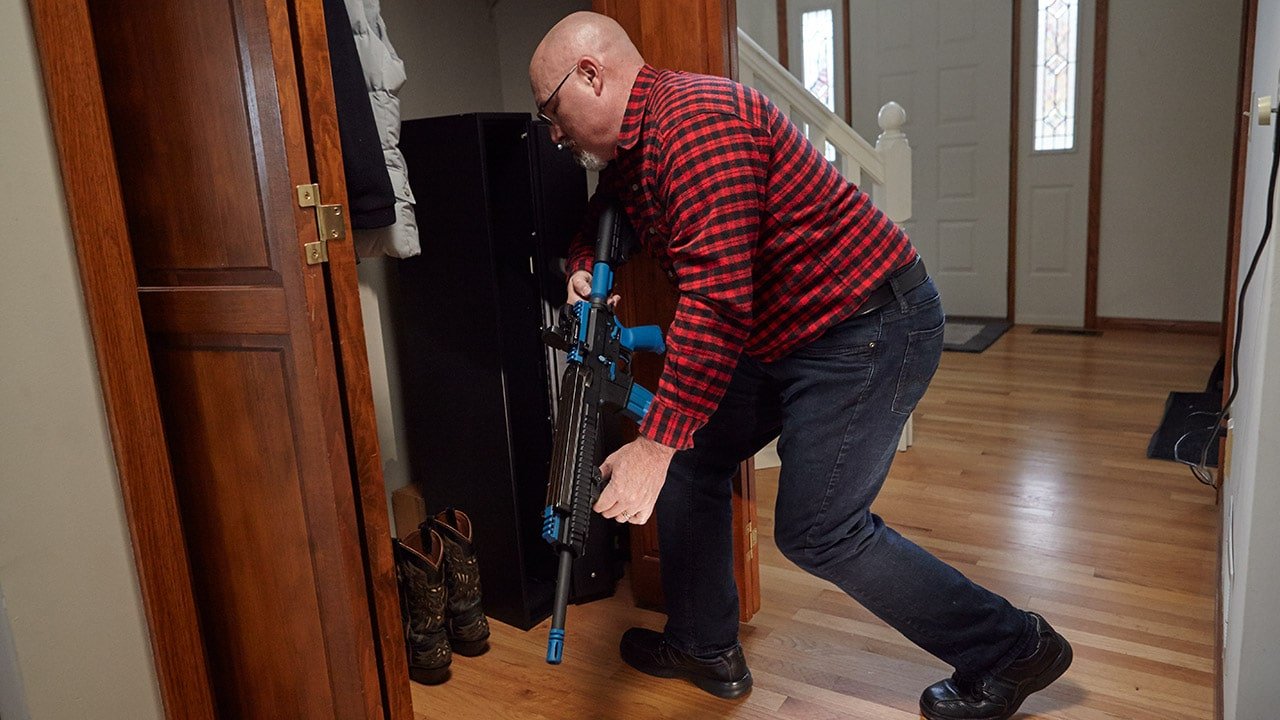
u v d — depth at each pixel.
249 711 1.62
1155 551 2.39
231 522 1.52
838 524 1.59
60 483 1.32
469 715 1.86
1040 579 2.27
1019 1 4.65
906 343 1.51
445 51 2.43
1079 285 4.82
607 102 1.45
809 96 2.95
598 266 1.59
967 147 4.95
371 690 1.48
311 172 1.32
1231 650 1.45
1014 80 4.73
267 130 1.28
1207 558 2.34
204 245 1.40
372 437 1.43
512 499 2.10
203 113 1.33
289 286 1.33
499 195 2.06
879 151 3.08
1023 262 4.94
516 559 2.14
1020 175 4.85
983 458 3.09
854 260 1.47
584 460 1.35
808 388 1.55
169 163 1.39
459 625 2.05
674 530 1.85
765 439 1.82
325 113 1.30
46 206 1.28
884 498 2.80
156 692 1.48
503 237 2.07
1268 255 1.14
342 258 1.35
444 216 2.02
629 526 2.43
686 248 1.34
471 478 2.16
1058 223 4.80
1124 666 1.90
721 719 1.81
